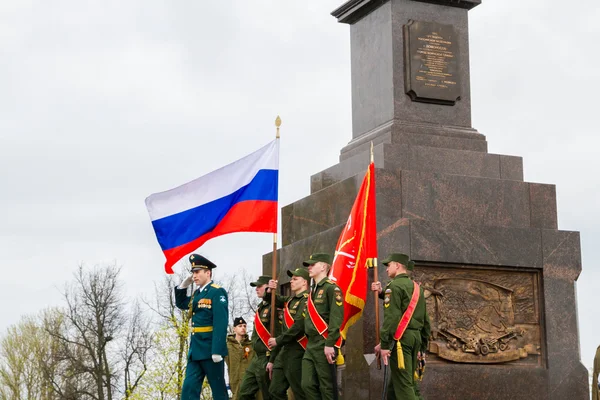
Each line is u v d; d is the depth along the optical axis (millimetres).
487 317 17344
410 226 17047
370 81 19031
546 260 17859
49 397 57094
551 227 18234
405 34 18531
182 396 15578
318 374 14453
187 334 43188
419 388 16500
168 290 50781
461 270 17375
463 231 17359
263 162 16422
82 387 52875
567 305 17844
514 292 17656
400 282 14500
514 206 18000
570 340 17750
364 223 15305
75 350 54781
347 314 14961
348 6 19594
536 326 17688
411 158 17750
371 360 15969
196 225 16266
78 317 52938
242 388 16828
